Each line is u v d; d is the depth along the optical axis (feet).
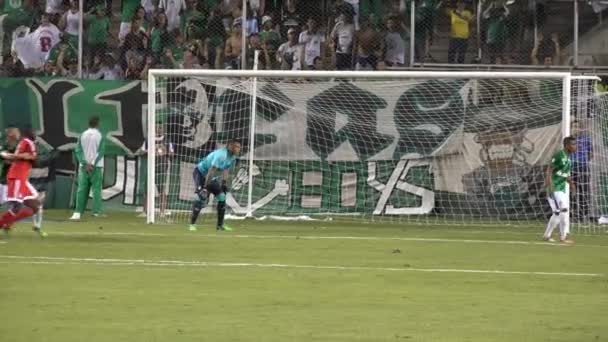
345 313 114.11
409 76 240.53
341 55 272.72
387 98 273.33
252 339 97.96
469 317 112.47
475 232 235.81
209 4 274.77
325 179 273.13
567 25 273.95
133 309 114.83
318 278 144.36
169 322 106.83
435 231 236.84
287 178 272.92
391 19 272.92
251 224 246.88
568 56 273.75
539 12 272.92
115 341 96.12
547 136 268.21
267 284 137.18
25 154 196.65
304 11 275.18
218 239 203.10
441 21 272.51
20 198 196.75
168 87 271.90
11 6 278.26
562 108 249.34
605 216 256.93
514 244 204.95
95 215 260.01
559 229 235.81
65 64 278.05
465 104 271.49
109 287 131.95
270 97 272.92
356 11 273.75
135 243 191.72
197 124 271.49
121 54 277.03
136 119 274.77
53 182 276.41
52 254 170.50
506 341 98.53
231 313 113.19
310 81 273.75
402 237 217.36
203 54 273.75
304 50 272.92
